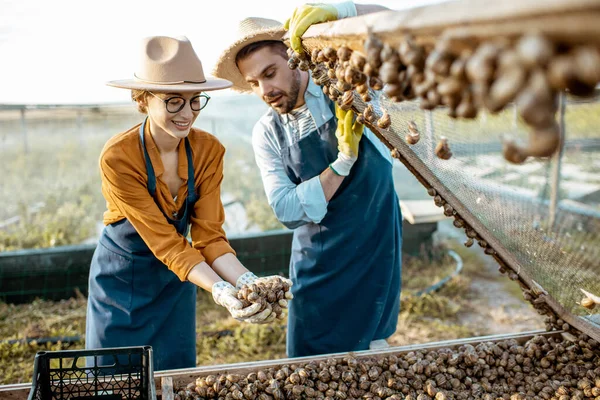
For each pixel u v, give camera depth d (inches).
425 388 84.4
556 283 85.1
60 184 341.7
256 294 76.1
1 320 185.9
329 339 111.9
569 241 69.0
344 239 108.1
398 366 88.7
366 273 109.7
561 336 96.1
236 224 271.4
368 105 79.5
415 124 71.5
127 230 96.8
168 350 103.2
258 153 111.2
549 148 29.7
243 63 97.4
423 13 36.4
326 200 103.3
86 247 205.5
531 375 88.5
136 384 80.8
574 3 26.1
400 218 117.9
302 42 71.2
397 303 118.0
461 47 33.9
